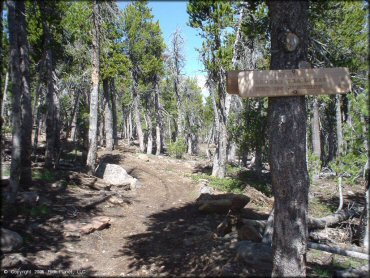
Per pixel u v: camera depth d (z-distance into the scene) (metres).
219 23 20.81
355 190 21.97
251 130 20.86
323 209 16.27
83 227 10.14
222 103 22.95
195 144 60.34
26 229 9.24
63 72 24.52
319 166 16.61
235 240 8.37
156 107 41.78
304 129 5.95
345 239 11.38
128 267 7.96
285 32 5.93
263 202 15.97
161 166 28.52
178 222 12.06
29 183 12.93
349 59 12.35
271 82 5.68
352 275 6.57
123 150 35.38
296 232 5.86
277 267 5.98
